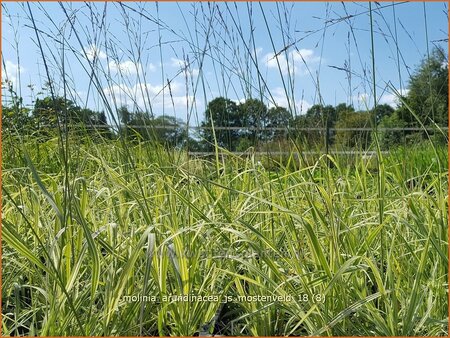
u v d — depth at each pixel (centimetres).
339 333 169
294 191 275
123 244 204
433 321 165
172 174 275
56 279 158
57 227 204
